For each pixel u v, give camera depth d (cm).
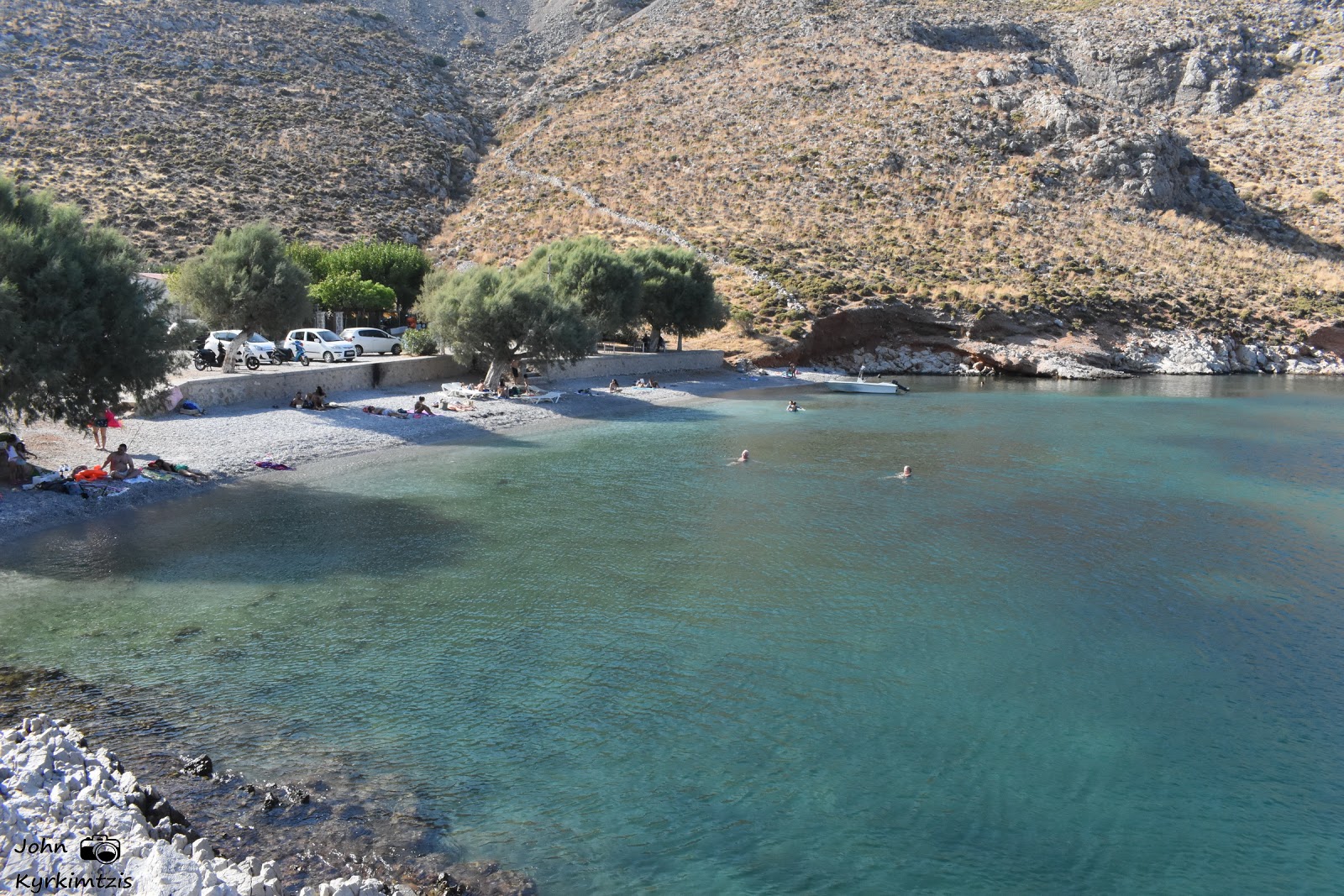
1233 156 12638
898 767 1357
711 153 11844
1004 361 8262
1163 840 1198
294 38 14288
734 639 1823
